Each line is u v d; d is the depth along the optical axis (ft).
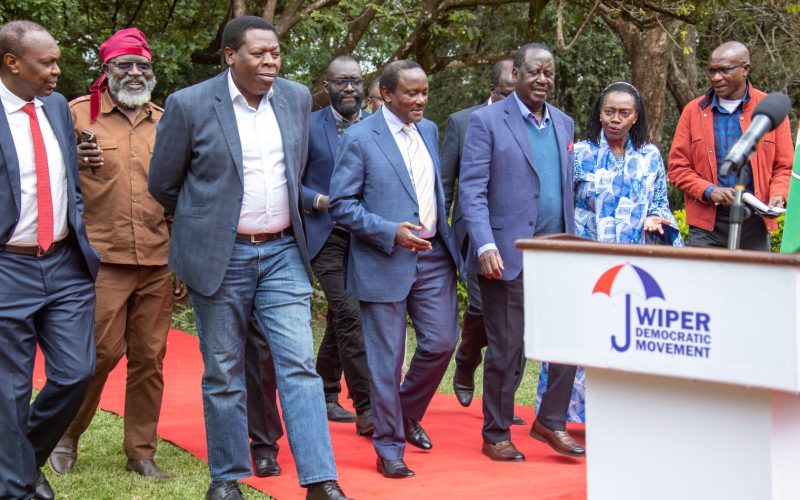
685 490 8.66
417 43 36.68
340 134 20.11
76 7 35.58
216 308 13.80
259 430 15.93
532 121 16.93
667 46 37.60
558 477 15.61
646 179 18.19
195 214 13.84
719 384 8.43
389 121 16.49
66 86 43.34
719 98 19.74
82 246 13.74
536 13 36.01
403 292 15.92
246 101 13.88
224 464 13.96
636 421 8.88
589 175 18.24
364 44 48.01
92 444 17.78
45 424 13.65
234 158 13.61
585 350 8.79
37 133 13.37
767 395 8.21
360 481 15.49
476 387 24.71
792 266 7.68
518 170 16.61
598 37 52.80
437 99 58.29
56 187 13.57
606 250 8.57
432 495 14.56
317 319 36.19
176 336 29.86
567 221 16.99
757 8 40.55
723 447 8.45
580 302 8.79
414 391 17.25
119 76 15.60
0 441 12.99
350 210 15.94
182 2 41.70
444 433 19.10
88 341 13.76
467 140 16.85
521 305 16.76
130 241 15.53
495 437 17.02
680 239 18.45
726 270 8.00
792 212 15.23
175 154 13.83
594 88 54.54
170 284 16.11
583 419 18.90
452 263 16.83
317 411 13.67
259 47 13.53
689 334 8.21
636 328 8.50
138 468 15.83
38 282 13.37
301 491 14.79
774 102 9.27
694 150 19.88
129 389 15.93
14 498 12.98
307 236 19.44
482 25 48.60
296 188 14.11
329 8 33.27
